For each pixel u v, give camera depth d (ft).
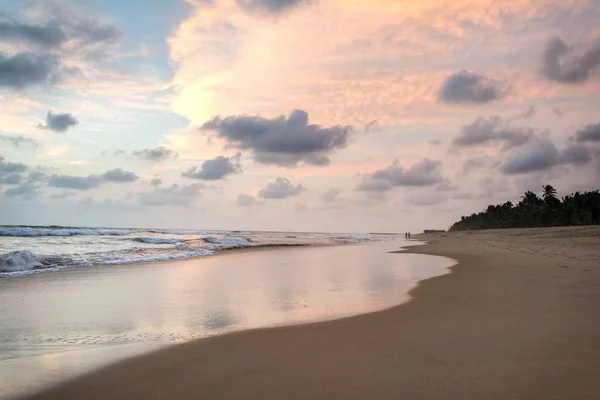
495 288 35.53
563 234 129.39
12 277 46.91
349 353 17.92
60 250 86.94
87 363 17.39
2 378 15.72
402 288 38.17
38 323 25.09
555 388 13.11
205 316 26.86
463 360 16.26
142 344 20.30
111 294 35.83
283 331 22.40
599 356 16.14
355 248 126.52
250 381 14.89
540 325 21.58
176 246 114.01
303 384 14.40
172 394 13.93
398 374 15.02
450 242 159.84
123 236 168.25
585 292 31.68
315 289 38.27
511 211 382.83
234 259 77.51
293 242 181.78
